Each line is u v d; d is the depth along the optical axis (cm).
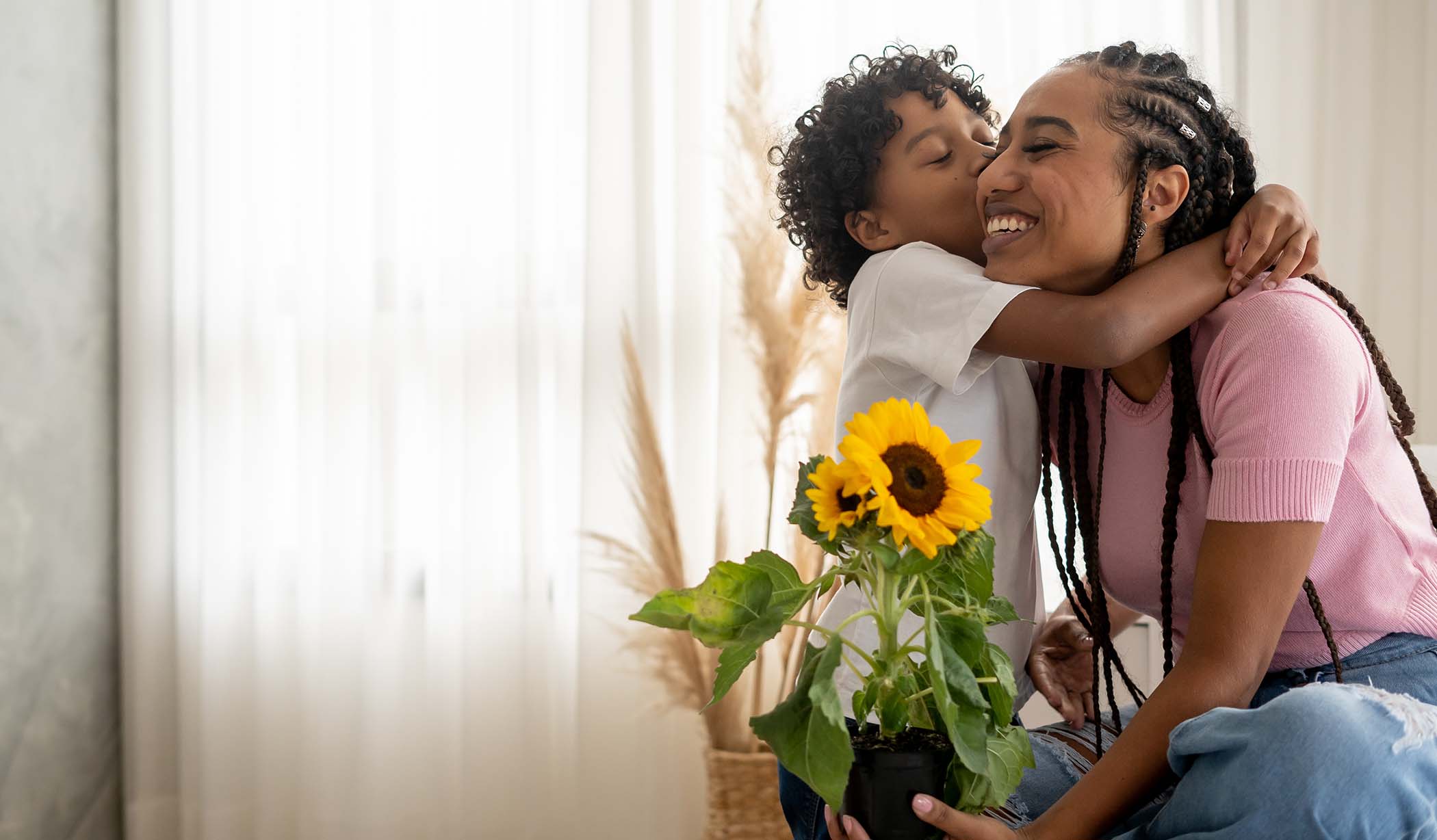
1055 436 112
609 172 216
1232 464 87
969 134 121
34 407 201
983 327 96
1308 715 76
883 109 121
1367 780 75
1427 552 94
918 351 100
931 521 71
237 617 220
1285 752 76
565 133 219
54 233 207
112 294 223
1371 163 207
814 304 211
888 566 73
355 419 219
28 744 199
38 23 203
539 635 217
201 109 219
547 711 217
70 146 211
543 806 217
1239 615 85
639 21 215
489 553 217
